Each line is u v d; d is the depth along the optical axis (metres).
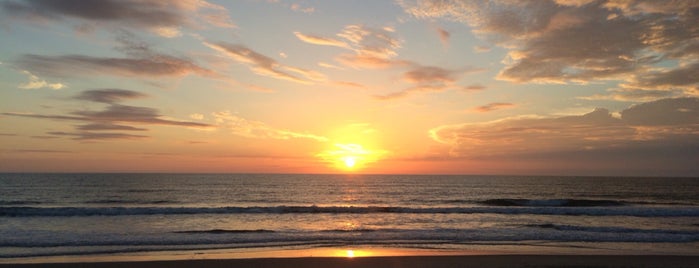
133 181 75.31
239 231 16.72
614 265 10.55
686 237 15.75
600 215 24.72
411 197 44.56
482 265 10.50
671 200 40.25
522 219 22.59
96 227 18.08
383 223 20.61
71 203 33.75
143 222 19.97
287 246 13.58
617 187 68.12
